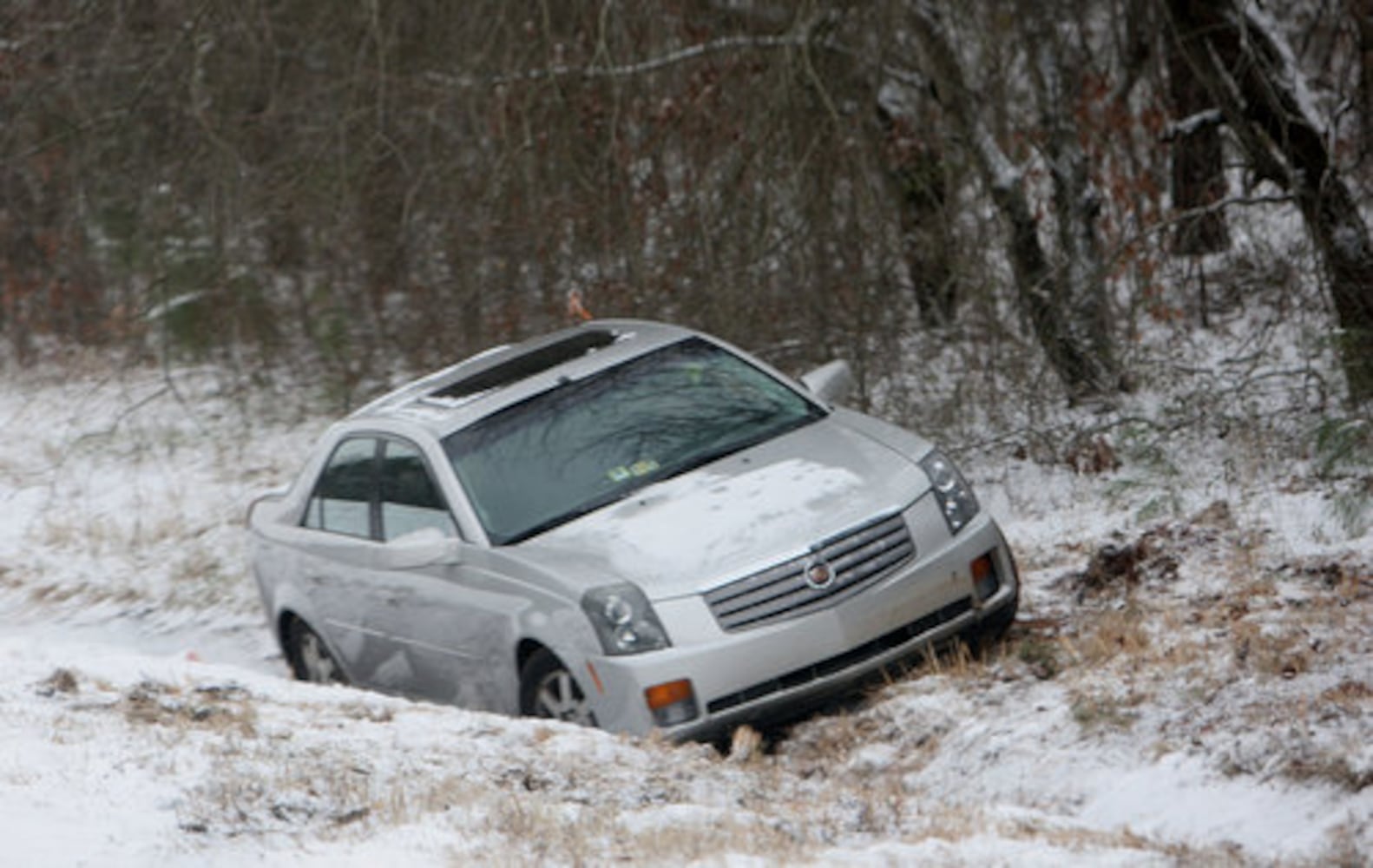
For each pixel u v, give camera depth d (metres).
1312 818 14.53
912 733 19.16
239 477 39.94
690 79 34.00
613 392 22.70
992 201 34.12
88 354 49.91
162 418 45.34
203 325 43.78
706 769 17.91
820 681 19.58
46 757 17.30
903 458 21.14
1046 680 19.72
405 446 22.61
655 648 19.16
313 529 24.22
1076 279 33.38
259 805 15.80
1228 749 16.14
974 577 20.56
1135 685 18.67
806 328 34.44
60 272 51.16
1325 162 31.50
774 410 22.55
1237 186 46.00
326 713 20.12
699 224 34.41
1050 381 34.00
